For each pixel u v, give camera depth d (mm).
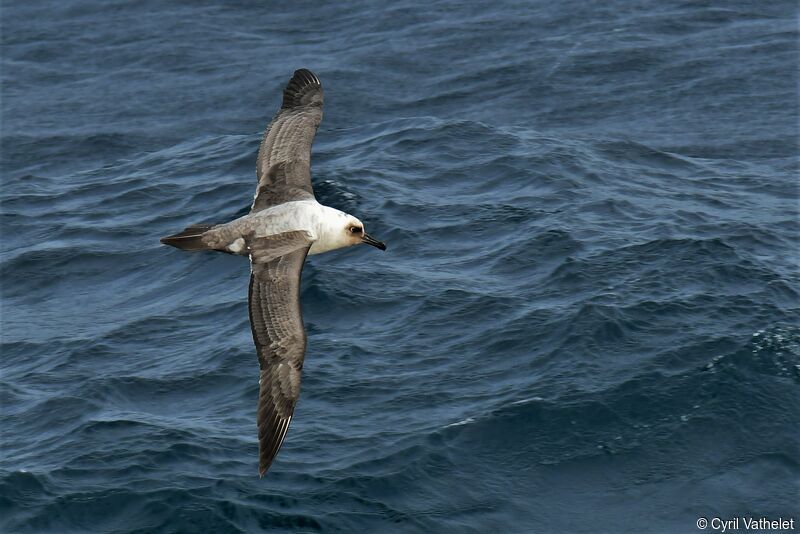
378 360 26188
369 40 53781
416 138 40125
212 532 21219
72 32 56812
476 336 26891
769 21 53531
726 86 47000
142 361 27359
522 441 23328
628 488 22250
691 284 28562
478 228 32531
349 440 23484
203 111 47688
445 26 54750
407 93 48000
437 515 21578
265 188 15891
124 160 42875
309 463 22844
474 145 39312
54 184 40562
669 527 21375
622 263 29750
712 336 26219
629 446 23156
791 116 44062
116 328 29062
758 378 24828
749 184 37219
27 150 44531
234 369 26453
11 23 58156
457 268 30266
